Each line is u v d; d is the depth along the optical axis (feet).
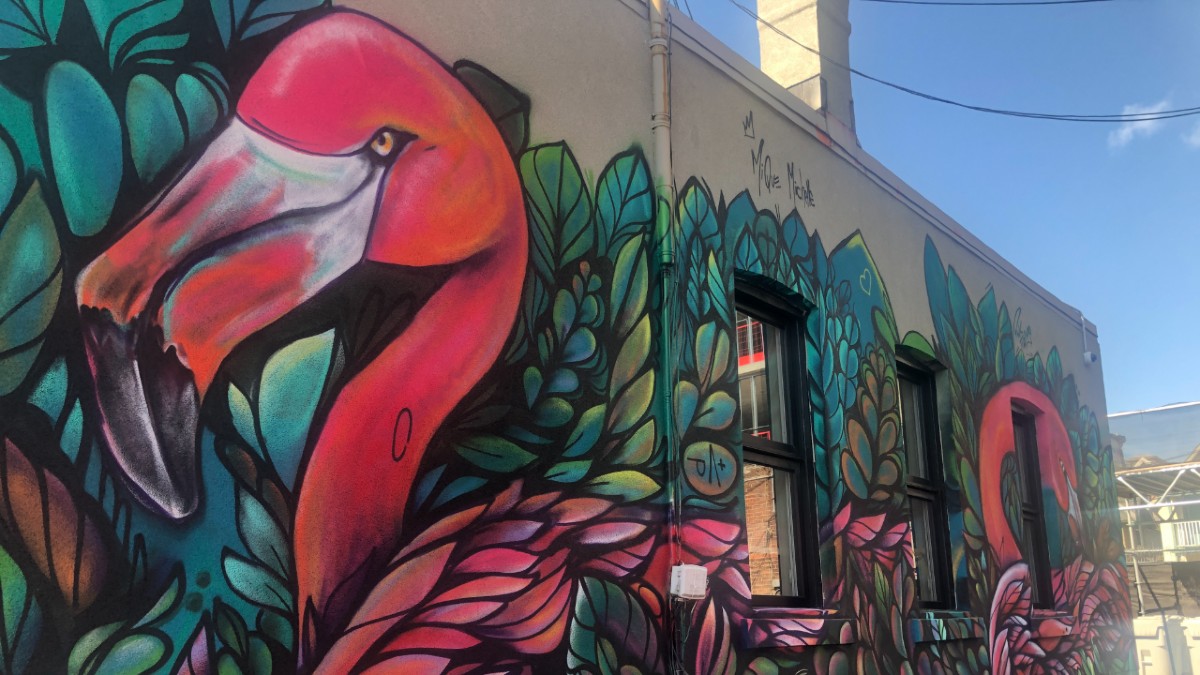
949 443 27.48
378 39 13.33
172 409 10.56
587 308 15.85
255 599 10.93
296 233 11.96
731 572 17.63
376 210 12.92
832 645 19.97
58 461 9.65
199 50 11.34
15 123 9.77
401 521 12.59
